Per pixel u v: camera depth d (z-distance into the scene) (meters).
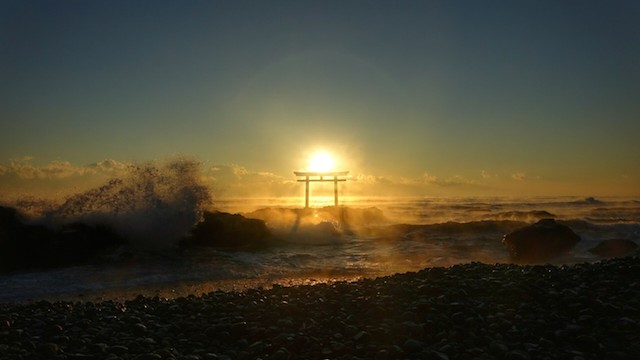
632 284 8.12
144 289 12.36
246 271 14.84
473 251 19.05
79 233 16.64
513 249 17.64
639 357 5.49
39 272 14.53
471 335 6.33
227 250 18.84
